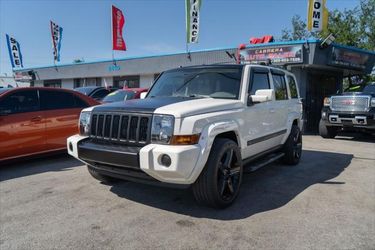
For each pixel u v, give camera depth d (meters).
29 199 4.55
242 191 4.95
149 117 3.76
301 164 6.95
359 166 6.80
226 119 4.23
